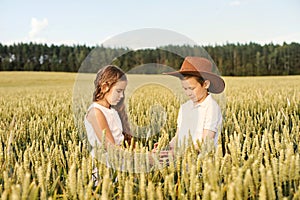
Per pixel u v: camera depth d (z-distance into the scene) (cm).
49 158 242
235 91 1141
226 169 196
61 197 216
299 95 807
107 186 166
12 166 233
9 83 3606
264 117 446
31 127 396
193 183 180
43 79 3956
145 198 180
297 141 284
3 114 623
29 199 170
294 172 183
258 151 231
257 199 186
